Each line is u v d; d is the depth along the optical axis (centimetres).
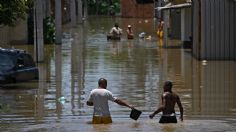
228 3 4131
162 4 7306
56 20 5688
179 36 6309
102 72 3628
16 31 5522
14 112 2370
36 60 4125
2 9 3253
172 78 3353
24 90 2941
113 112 2344
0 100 2659
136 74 3541
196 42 4331
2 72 3106
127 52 4891
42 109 2433
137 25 8862
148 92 2870
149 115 2242
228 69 3703
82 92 2872
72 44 5712
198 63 4056
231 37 4162
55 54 4747
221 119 2205
